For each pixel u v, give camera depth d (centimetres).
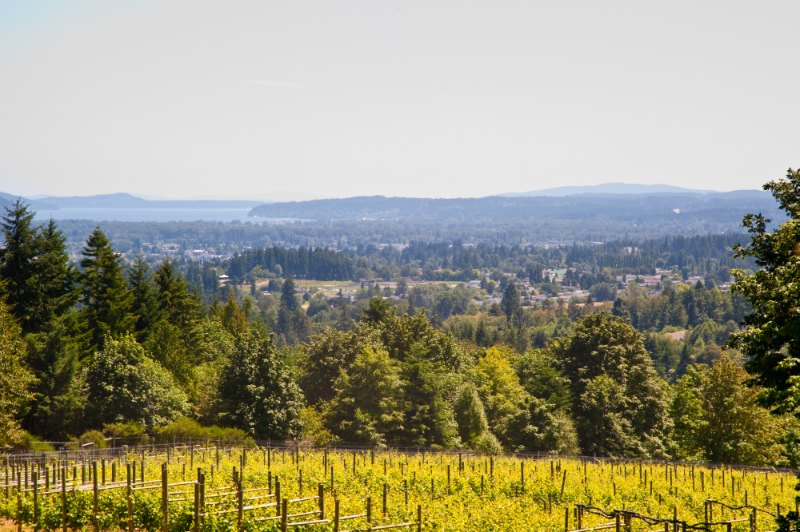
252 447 5053
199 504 2308
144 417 5334
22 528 2717
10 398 4581
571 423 6094
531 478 3738
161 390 5522
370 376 6238
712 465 5350
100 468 3650
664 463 5328
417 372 6334
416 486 3491
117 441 4950
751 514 2661
